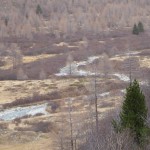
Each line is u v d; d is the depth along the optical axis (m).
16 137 59.25
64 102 75.25
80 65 105.38
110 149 20.78
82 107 68.38
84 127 51.28
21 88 88.19
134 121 25.53
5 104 78.31
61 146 46.56
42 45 137.00
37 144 55.78
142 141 23.86
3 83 93.62
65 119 60.78
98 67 93.75
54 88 85.75
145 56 108.44
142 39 135.38
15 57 112.62
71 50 126.81
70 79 92.56
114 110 54.19
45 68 104.69
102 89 75.31
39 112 72.69
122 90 75.44
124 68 92.81
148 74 78.62
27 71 102.81
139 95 26.09
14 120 68.62
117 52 116.62
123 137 21.95
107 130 38.19
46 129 61.25
